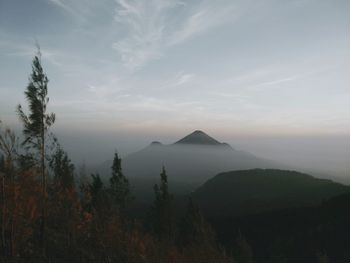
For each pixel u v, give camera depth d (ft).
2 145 62.85
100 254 87.66
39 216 74.23
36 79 74.95
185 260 108.99
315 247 215.92
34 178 71.82
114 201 117.08
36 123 73.31
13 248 64.08
